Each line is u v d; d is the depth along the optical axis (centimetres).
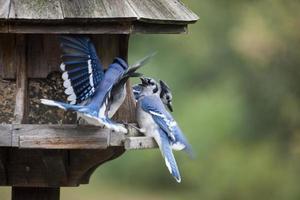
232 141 1791
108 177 2178
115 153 847
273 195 1736
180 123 1831
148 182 2150
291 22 1573
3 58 809
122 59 802
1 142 765
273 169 1736
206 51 1716
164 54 1773
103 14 765
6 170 832
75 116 823
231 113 1745
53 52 820
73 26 762
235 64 1662
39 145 767
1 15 749
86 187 2148
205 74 1767
